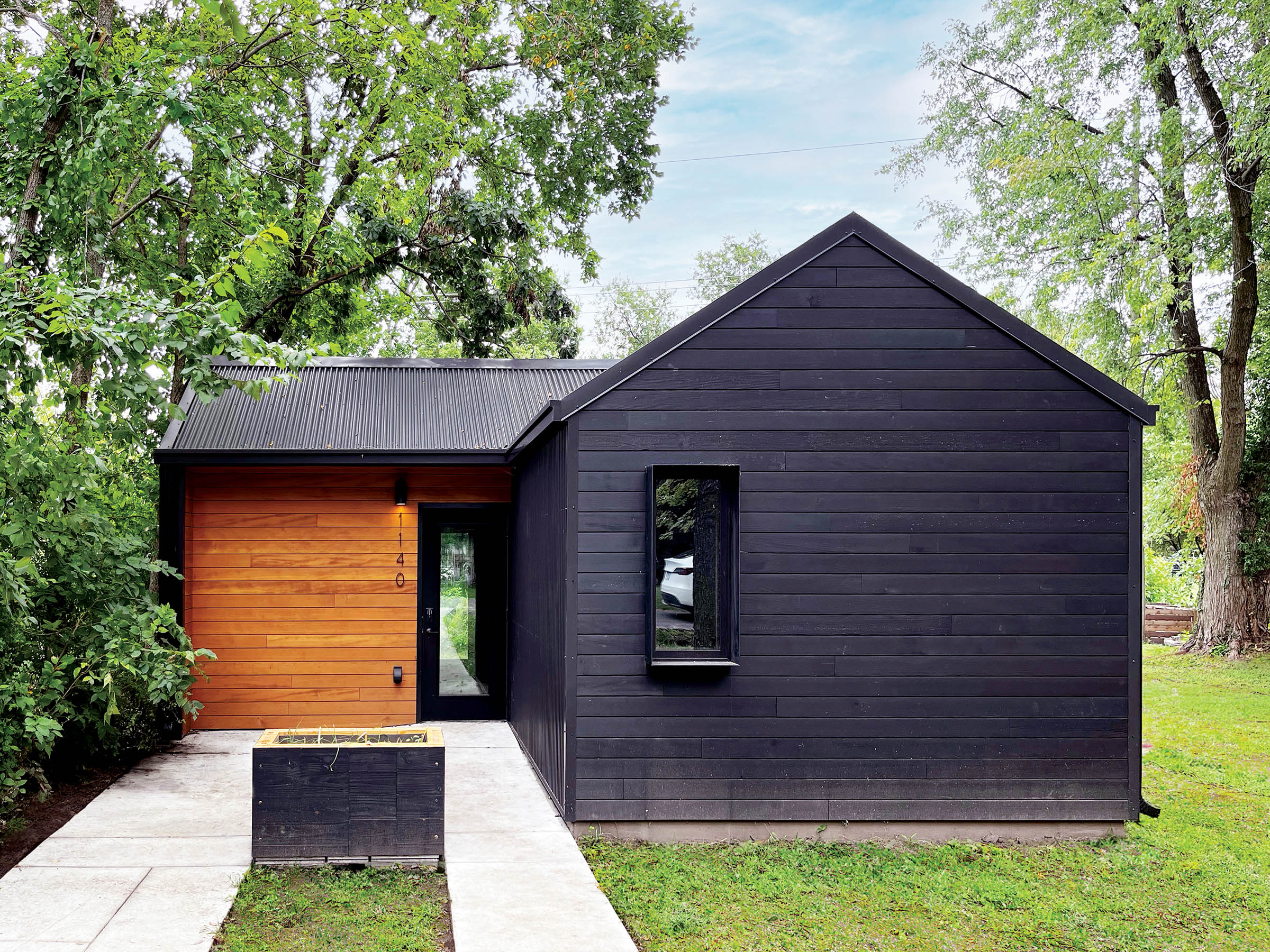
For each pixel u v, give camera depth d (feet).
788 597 20.65
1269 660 50.85
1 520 20.10
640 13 54.90
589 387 20.53
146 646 24.45
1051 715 20.83
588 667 20.25
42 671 22.67
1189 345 53.42
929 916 16.57
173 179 40.93
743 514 20.74
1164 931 16.17
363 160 49.93
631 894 17.07
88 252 27.17
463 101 49.80
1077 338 53.78
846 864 18.81
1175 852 20.31
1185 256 48.67
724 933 15.55
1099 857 19.85
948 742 20.66
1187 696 40.86
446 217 51.16
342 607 31.91
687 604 20.53
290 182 44.83
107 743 25.39
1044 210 55.16
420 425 32.32
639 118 56.75
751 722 20.42
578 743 20.15
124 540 25.05
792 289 21.07
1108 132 50.19
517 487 30.63
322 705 31.65
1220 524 53.83
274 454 29.84
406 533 32.32
